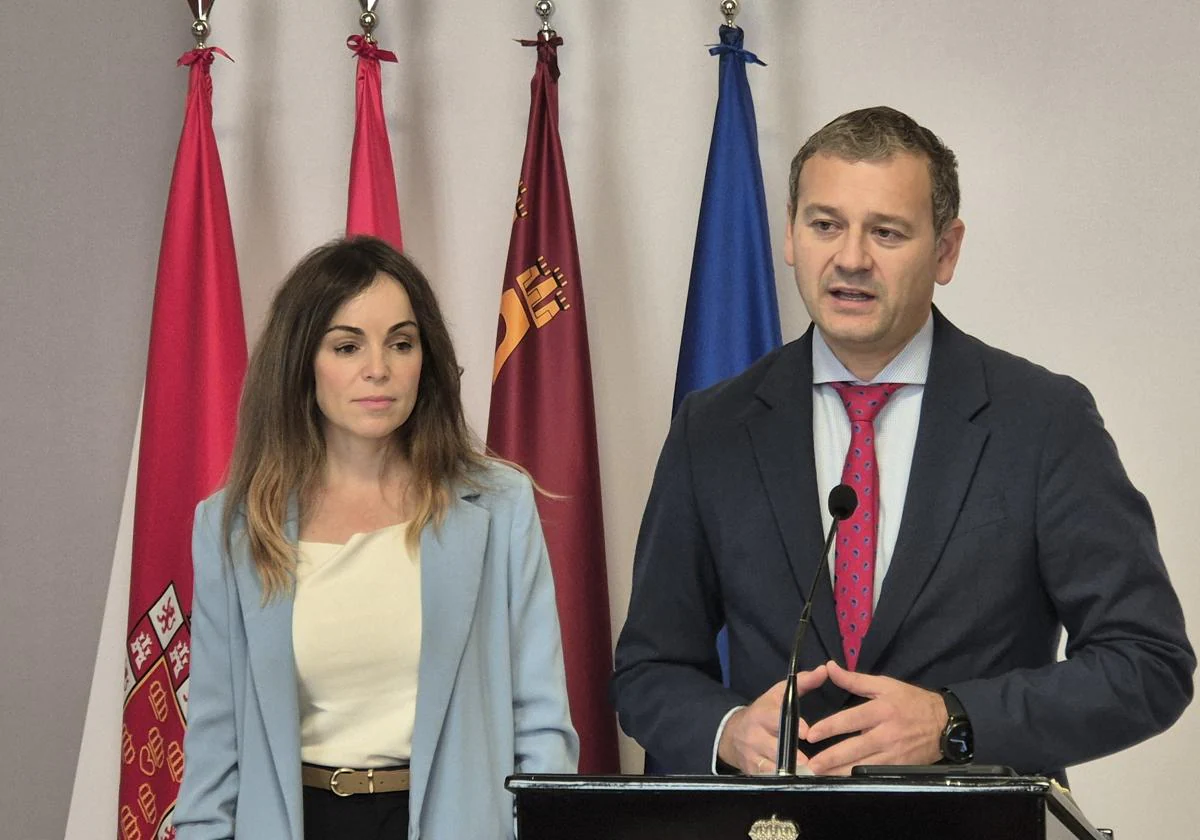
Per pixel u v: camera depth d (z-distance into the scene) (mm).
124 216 4738
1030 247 4492
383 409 3035
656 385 4676
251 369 3146
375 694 2955
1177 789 4355
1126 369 4430
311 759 2941
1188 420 4387
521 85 4785
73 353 4555
